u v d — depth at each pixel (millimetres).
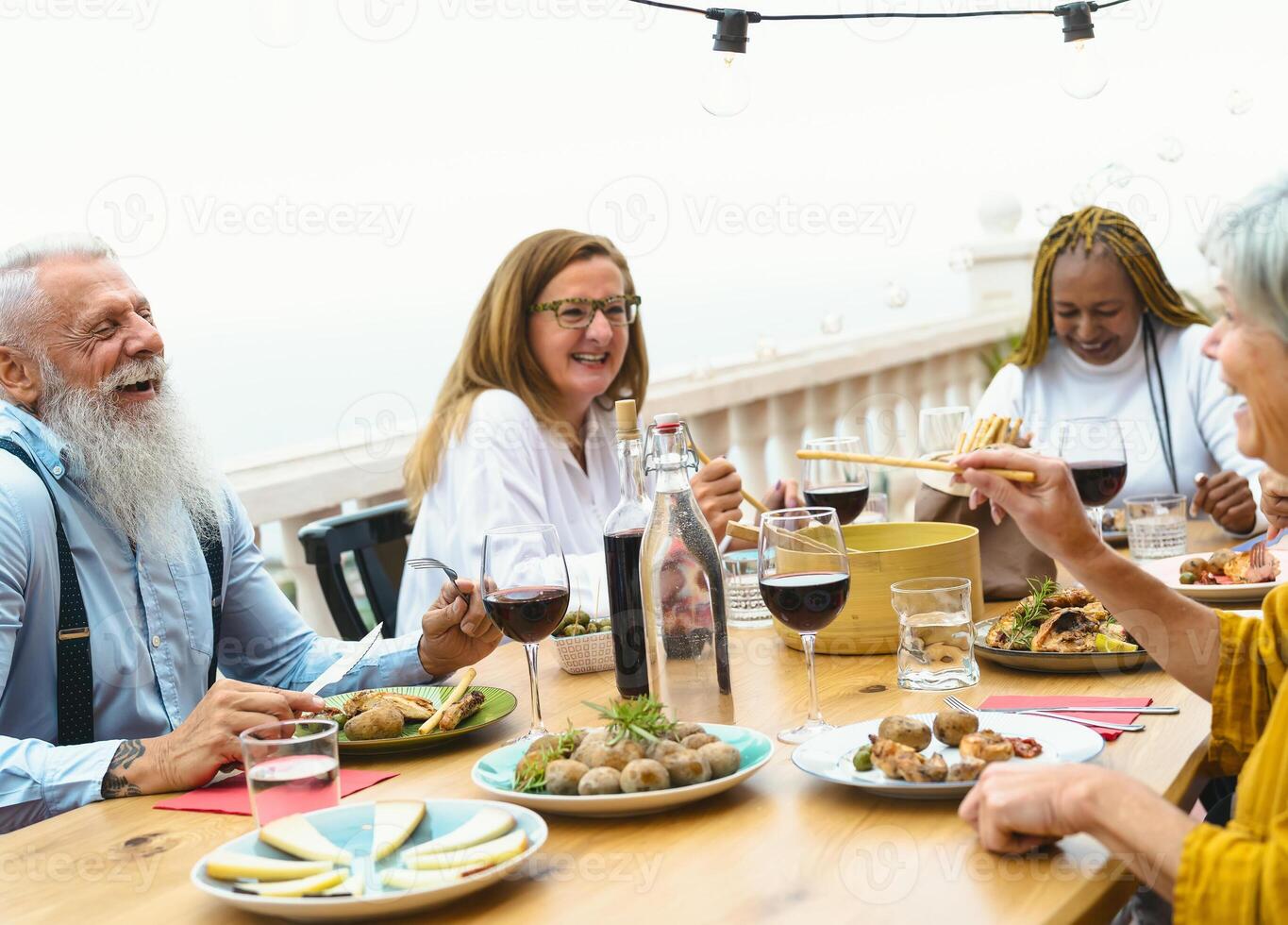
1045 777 1023
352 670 1848
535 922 981
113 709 1820
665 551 1407
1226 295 1055
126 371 1876
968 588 1536
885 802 1180
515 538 1408
